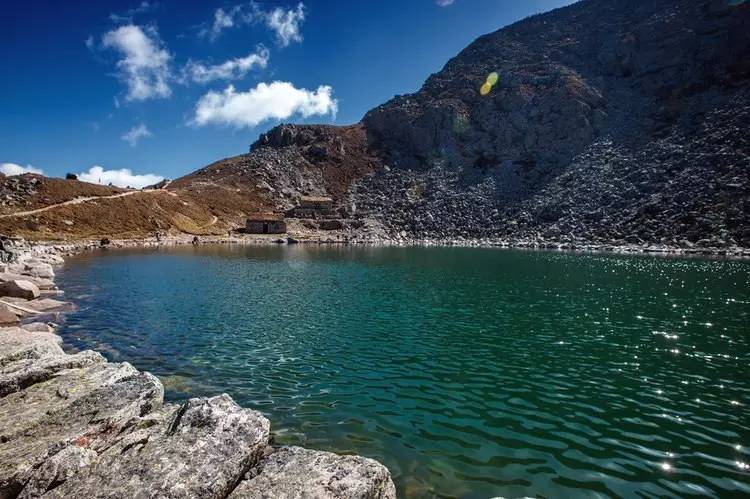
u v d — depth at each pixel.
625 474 12.38
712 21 164.62
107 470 9.67
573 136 168.75
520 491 11.54
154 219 135.38
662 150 136.25
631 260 79.75
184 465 9.80
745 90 138.12
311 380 20.20
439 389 19.14
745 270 62.47
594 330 29.47
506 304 38.56
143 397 13.68
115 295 42.31
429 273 61.22
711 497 11.25
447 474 12.37
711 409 16.92
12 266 49.19
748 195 101.12
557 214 138.12
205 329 29.56
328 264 73.75
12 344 18.23
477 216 158.25
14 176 131.50
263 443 11.37
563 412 16.72
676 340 26.94
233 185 189.88
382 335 28.27
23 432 11.52
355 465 10.53
